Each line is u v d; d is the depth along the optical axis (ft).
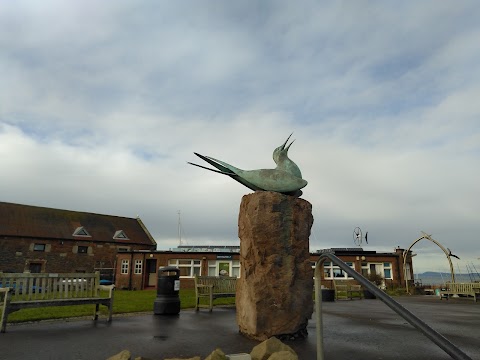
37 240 144.25
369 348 18.04
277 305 20.45
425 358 16.08
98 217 170.71
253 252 21.44
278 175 23.21
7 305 21.76
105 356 15.90
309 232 23.17
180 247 132.77
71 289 26.35
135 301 46.16
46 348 17.35
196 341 19.45
